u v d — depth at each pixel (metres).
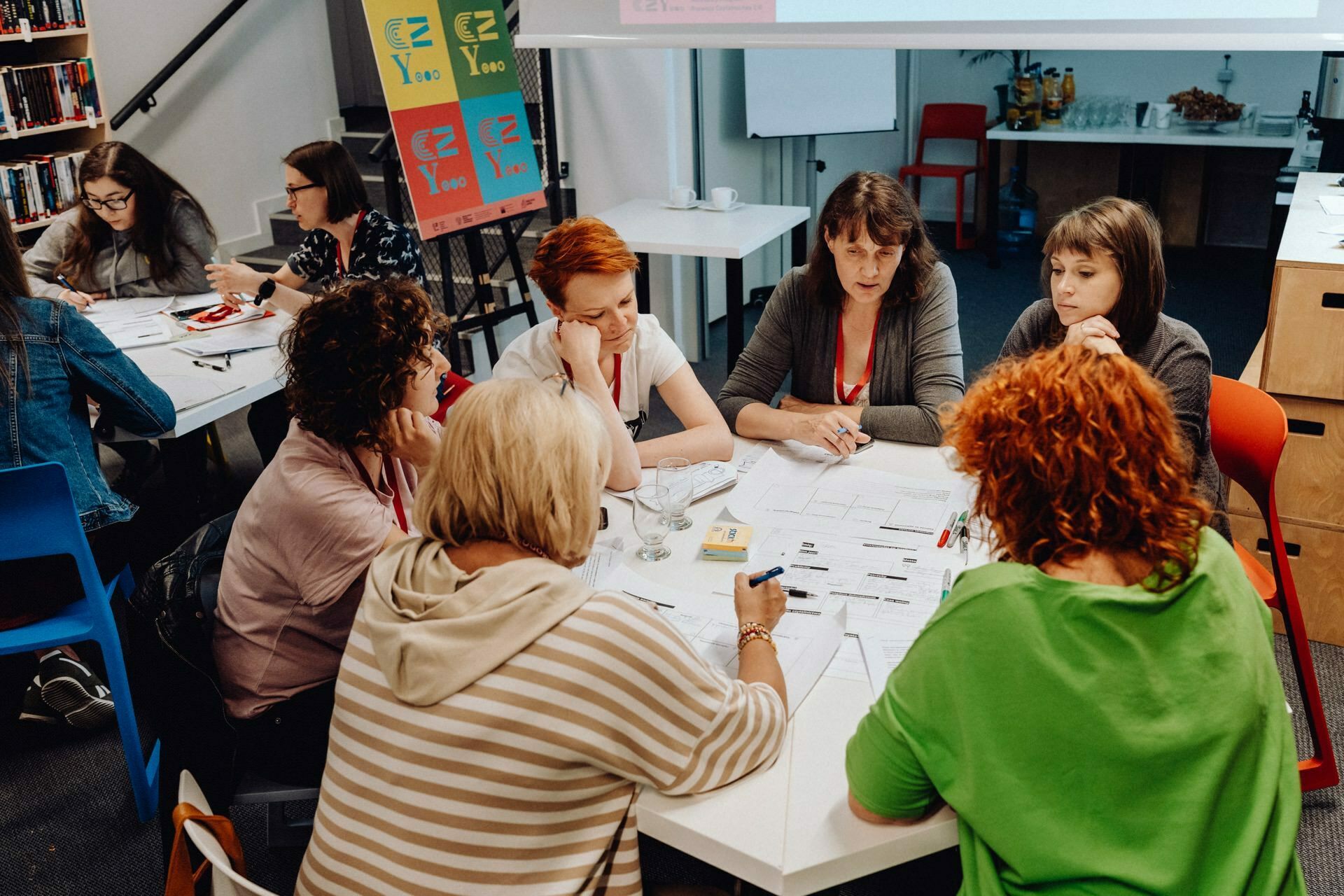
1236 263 5.73
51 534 1.90
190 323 2.98
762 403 2.24
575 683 1.04
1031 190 6.25
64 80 4.36
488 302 3.80
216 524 1.64
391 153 3.92
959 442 1.07
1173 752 0.95
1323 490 2.40
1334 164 3.71
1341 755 2.17
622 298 1.96
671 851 2.02
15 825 2.14
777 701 1.21
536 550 1.14
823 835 1.10
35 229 4.43
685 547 1.70
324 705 1.60
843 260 2.10
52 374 2.13
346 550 1.51
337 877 1.10
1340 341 2.27
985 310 5.10
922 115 6.32
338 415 1.51
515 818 1.05
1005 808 0.98
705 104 4.64
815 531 1.72
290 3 5.54
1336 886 1.87
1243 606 1.01
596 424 1.17
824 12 2.91
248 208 5.45
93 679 2.42
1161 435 1.00
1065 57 6.37
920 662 1.04
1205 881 0.98
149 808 2.12
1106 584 0.98
